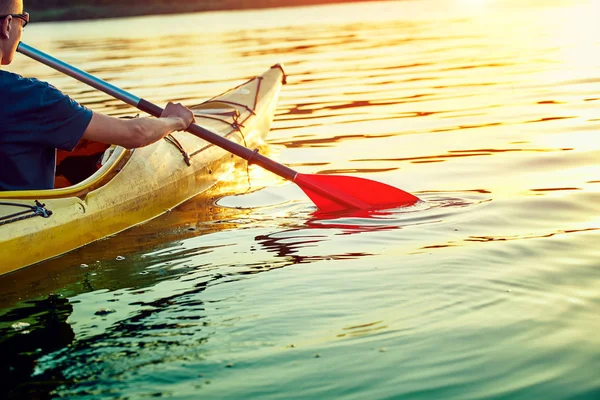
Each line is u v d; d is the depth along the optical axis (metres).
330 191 3.29
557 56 8.27
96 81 3.23
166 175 3.53
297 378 1.66
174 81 8.12
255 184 3.91
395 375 1.66
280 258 2.54
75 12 29.41
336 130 5.19
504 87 6.45
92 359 1.79
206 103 4.85
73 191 2.92
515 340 1.80
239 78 8.09
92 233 2.94
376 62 9.23
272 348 1.82
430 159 4.05
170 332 1.94
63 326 2.01
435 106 5.83
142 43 14.18
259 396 1.59
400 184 3.55
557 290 2.09
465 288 2.14
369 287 2.20
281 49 11.41
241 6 31.70
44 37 17.11
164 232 3.04
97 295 2.26
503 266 2.31
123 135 2.66
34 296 2.29
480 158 3.96
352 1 32.28
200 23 20.97
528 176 3.50
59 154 3.65
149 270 2.50
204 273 2.43
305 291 2.20
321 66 9.12
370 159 4.18
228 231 2.98
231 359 1.77
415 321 1.94
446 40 11.41
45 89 2.45
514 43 10.13
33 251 2.64
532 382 1.60
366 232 2.82
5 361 1.80
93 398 1.60
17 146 2.50
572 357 1.70
